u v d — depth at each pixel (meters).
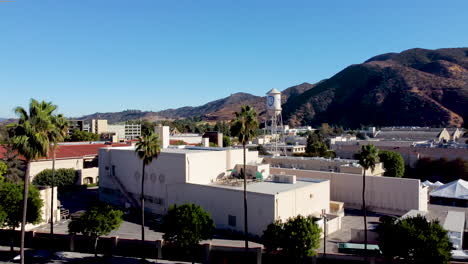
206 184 57.16
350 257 36.94
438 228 34.22
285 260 37.62
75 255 41.97
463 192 66.88
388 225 35.56
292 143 170.50
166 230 37.62
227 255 39.53
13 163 64.19
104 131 199.38
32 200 43.69
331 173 67.19
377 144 124.62
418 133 168.12
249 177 62.06
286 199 48.69
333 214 54.03
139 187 63.06
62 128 44.81
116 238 42.47
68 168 81.06
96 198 71.38
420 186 59.88
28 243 45.06
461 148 102.31
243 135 41.91
